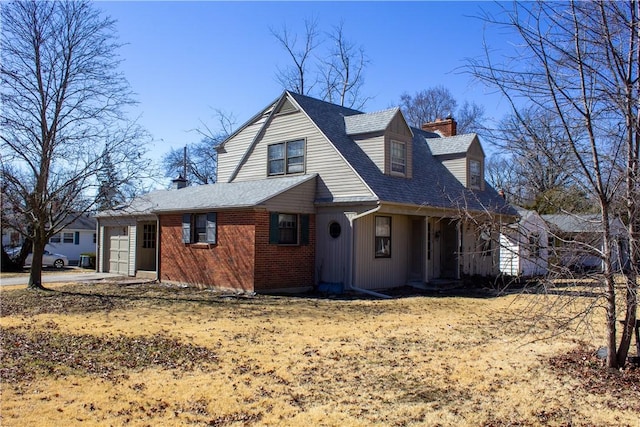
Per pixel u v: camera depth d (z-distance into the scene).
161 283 19.88
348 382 7.14
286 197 17.09
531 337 10.09
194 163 44.12
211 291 17.20
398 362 8.16
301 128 19.05
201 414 5.95
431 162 22.59
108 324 11.20
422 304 14.73
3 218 16.95
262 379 7.25
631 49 6.66
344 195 17.30
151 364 8.02
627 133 6.73
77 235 40.22
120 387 6.86
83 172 19.70
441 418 5.86
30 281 17.61
